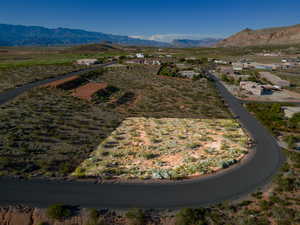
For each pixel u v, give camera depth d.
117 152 29.28
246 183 22.88
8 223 16.31
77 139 32.75
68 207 18.33
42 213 17.44
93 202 19.12
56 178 22.48
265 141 35.03
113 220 16.98
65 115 43.56
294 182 22.64
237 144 33.28
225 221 17.03
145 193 20.66
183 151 30.42
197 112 50.44
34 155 26.94
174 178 23.19
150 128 39.50
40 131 34.34
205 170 25.00
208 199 20.06
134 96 64.25
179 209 18.64
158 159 27.81
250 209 18.52
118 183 22.11
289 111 47.38
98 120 42.44
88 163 25.88
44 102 50.72
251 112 51.69
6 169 23.47
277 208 18.12
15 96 53.53
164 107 54.09
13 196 19.48
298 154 29.55
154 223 16.86
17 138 31.11
